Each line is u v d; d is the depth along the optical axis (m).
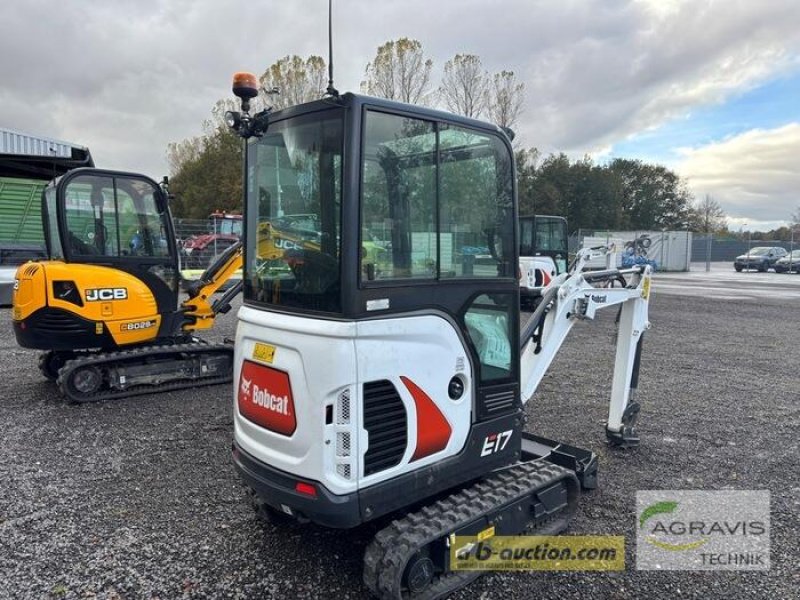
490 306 2.97
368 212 2.45
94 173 5.75
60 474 4.11
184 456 4.47
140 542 3.23
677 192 54.66
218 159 38.00
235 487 3.92
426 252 2.66
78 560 3.05
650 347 9.04
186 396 6.17
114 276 5.86
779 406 5.86
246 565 3.01
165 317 6.26
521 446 3.55
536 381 3.64
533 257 12.43
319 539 3.26
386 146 2.51
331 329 2.38
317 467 2.42
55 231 5.90
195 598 2.74
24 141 14.39
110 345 5.91
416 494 2.68
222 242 17.58
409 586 2.56
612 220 43.84
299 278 2.58
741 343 9.40
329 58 2.55
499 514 2.88
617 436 4.61
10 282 11.51
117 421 5.30
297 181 2.62
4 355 7.89
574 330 10.62
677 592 2.83
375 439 2.48
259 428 2.70
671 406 5.84
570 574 2.96
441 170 2.72
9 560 3.05
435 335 2.67
